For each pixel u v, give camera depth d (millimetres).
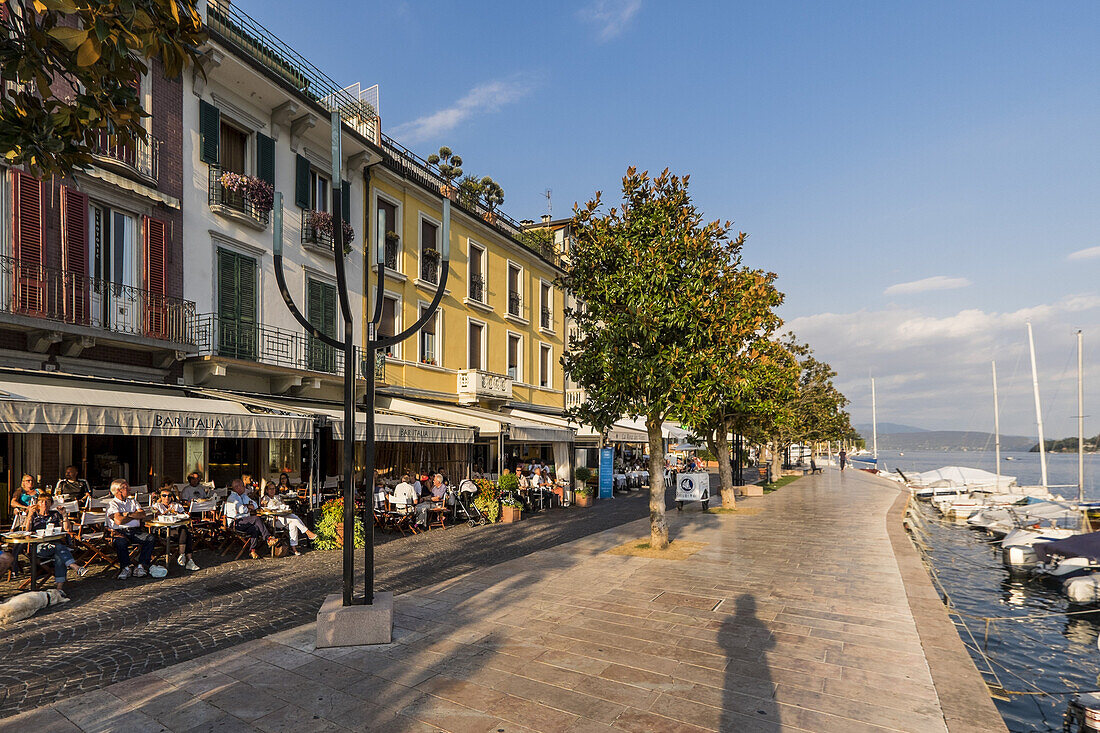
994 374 47500
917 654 5703
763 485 30125
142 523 9242
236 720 4352
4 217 10414
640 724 4297
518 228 29672
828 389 36875
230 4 15734
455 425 15953
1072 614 10883
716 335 11234
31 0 3775
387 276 19312
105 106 3938
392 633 6270
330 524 11766
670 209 11180
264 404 12258
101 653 5824
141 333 12250
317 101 17922
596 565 9844
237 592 8188
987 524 21469
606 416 11586
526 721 4344
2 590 8008
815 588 8273
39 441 11125
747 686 4961
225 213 14312
